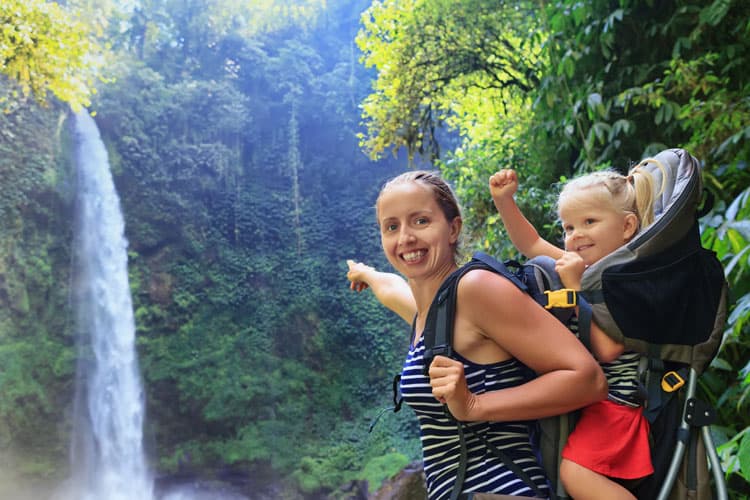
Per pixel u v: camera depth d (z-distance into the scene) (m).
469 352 1.35
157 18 24.84
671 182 1.49
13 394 20.02
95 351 21.67
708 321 1.37
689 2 4.50
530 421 1.45
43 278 20.94
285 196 26.47
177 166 24.23
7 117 20.20
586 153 5.01
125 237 23.22
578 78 5.46
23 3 9.04
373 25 9.52
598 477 1.34
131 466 21.91
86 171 21.95
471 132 10.09
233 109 25.28
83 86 10.48
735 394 2.70
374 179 27.33
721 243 2.55
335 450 22.95
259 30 27.02
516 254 5.89
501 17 8.21
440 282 1.48
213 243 24.77
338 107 26.75
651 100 4.23
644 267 1.36
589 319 1.38
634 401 1.38
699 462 1.34
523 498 1.27
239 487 22.77
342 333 25.36
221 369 23.70
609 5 4.91
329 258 26.34
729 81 4.21
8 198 20.23
